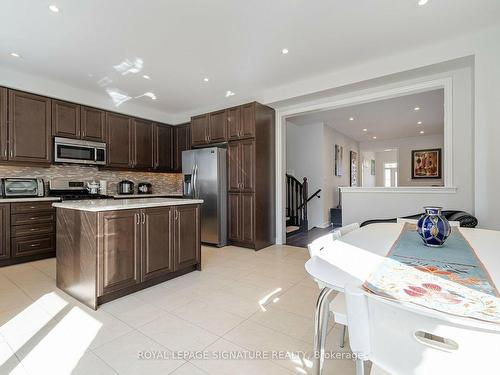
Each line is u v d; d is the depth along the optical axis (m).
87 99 4.19
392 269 1.03
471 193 2.97
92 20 2.40
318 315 1.16
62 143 3.87
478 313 0.68
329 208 6.52
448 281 0.90
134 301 2.29
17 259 3.41
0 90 3.36
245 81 3.85
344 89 3.64
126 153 4.72
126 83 3.90
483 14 2.36
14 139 3.47
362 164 9.02
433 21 2.46
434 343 0.55
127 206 2.33
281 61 3.23
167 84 3.95
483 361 0.51
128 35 2.65
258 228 4.17
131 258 2.38
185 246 2.92
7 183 3.56
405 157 7.75
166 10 2.27
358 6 2.25
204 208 4.41
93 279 2.13
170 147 5.50
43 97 3.73
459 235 1.71
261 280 2.81
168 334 1.79
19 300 2.30
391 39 2.76
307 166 6.33
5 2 2.15
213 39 2.74
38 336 1.75
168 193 5.64
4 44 2.81
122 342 1.69
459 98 3.01
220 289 2.56
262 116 4.27
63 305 2.21
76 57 3.11
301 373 1.43
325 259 1.16
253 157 4.12
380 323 0.59
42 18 2.37
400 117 5.59
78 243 2.29
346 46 2.89
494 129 2.61
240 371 1.44
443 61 2.83
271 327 1.89
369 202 3.73
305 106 4.23
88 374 1.40
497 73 2.59
